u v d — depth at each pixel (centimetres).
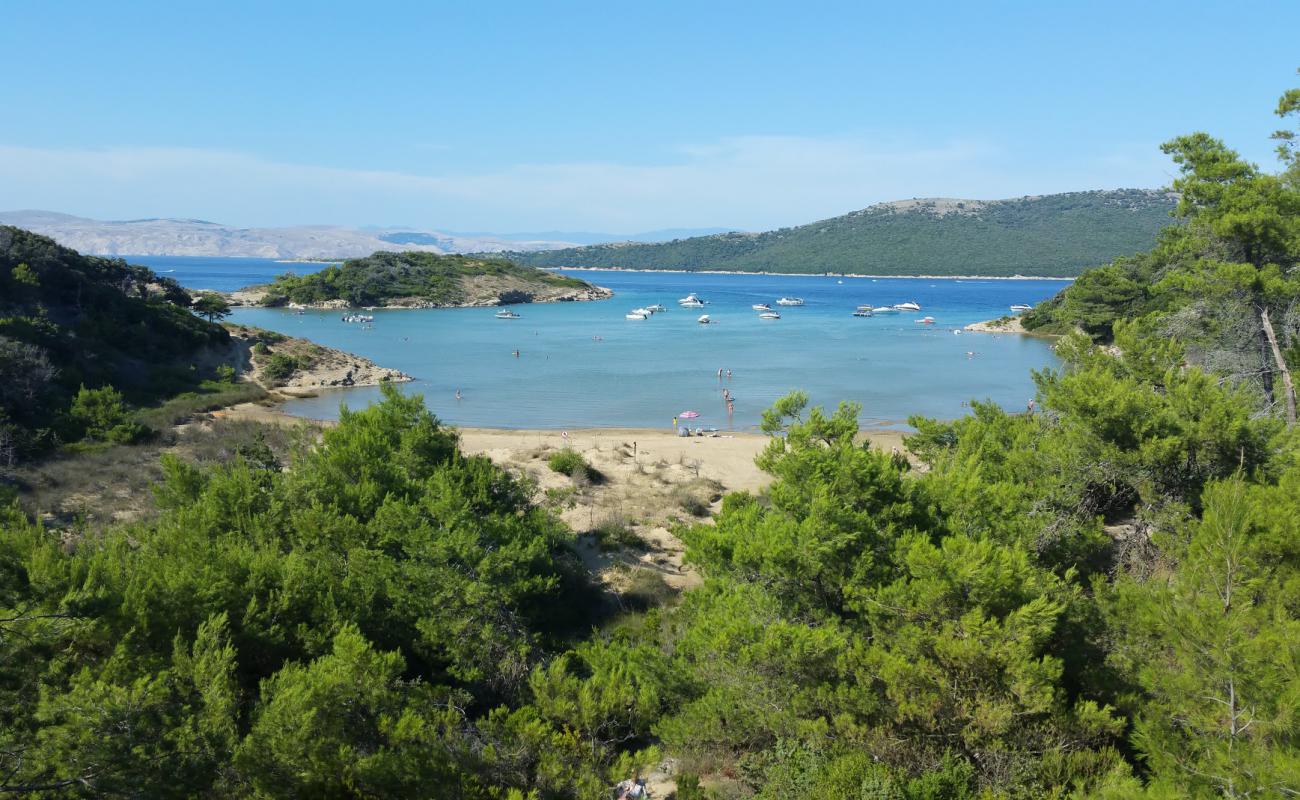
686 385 8162
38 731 1027
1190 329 2884
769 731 1320
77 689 1076
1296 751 941
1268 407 2444
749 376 8744
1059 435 2203
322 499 2250
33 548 1551
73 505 3116
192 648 1404
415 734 1205
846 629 1447
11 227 7812
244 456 3362
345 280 18200
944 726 1191
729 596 1633
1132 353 2470
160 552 1847
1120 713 1234
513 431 6050
